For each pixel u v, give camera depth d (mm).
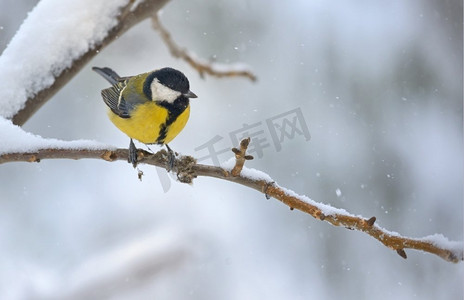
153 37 13336
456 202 12734
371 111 13227
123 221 12102
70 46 6641
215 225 12867
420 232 12609
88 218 12328
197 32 13016
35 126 12672
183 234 11055
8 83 6383
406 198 12766
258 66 13383
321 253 12781
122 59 13273
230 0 13148
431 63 13383
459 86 13250
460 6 13312
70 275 9938
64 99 12891
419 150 13023
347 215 4945
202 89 13742
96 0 6863
